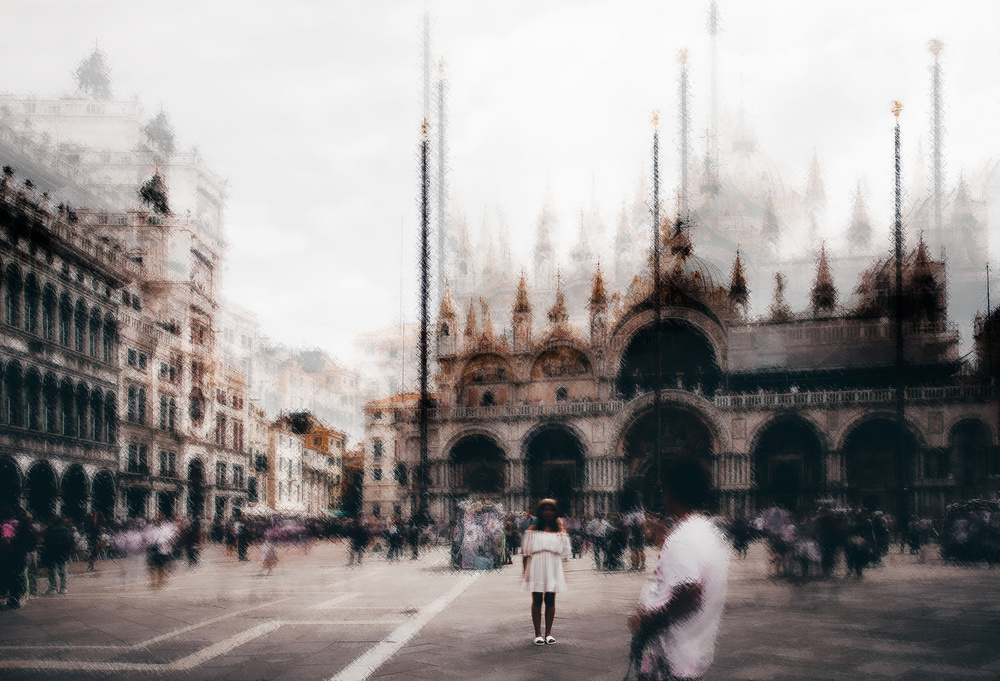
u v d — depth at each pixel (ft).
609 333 277.23
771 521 97.96
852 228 384.06
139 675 36.83
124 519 152.46
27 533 67.87
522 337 303.89
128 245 221.46
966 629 49.19
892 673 36.27
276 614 59.36
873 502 246.27
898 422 205.67
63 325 166.20
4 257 143.02
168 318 220.84
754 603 63.41
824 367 270.67
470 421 274.77
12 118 221.05
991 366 245.86
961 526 113.50
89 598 73.56
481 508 121.60
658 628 19.72
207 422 240.73
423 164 210.18
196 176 268.82
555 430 272.51
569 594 75.97
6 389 143.84
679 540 19.85
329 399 401.29
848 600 65.72
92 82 245.24
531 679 35.24
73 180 214.90
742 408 249.75
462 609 62.03
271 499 295.89
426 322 210.38
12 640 47.47
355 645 44.55
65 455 160.66
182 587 85.46
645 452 267.39
